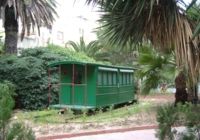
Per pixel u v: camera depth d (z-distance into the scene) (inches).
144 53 701.9
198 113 256.1
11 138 212.8
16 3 914.7
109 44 516.7
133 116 638.5
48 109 724.0
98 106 710.5
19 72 798.5
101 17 492.4
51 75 805.2
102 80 738.2
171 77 649.6
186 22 456.4
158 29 449.7
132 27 455.5
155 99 1037.8
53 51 868.6
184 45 464.8
